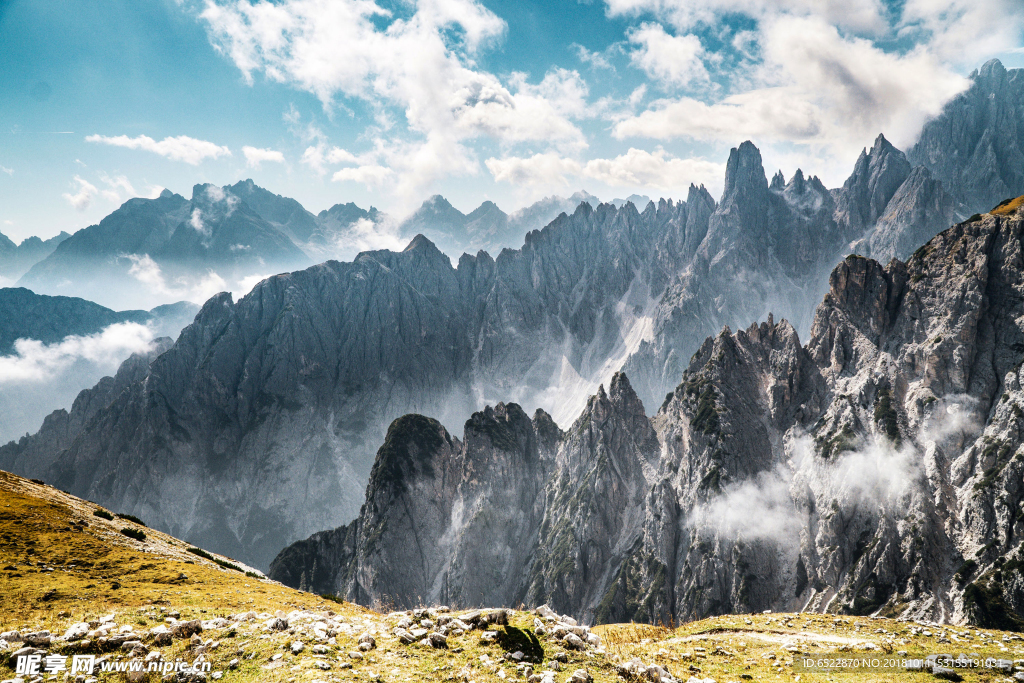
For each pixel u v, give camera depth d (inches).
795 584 5014.8
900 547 4562.0
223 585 1366.9
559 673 660.1
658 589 5492.1
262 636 757.3
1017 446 4547.2
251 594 1294.3
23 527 1504.7
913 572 4372.5
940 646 1077.8
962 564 4274.1
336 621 841.5
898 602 4318.4
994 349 5285.4
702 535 5551.2
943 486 4722.0
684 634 1256.8
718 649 1008.2
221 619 848.3
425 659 687.7
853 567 4707.2
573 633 768.3
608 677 671.8
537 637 758.5
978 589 4008.4
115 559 1443.2
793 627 1269.7
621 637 1176.8
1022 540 4047.7
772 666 922.1
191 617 948.0
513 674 650.2
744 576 5093.5
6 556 1317.7
